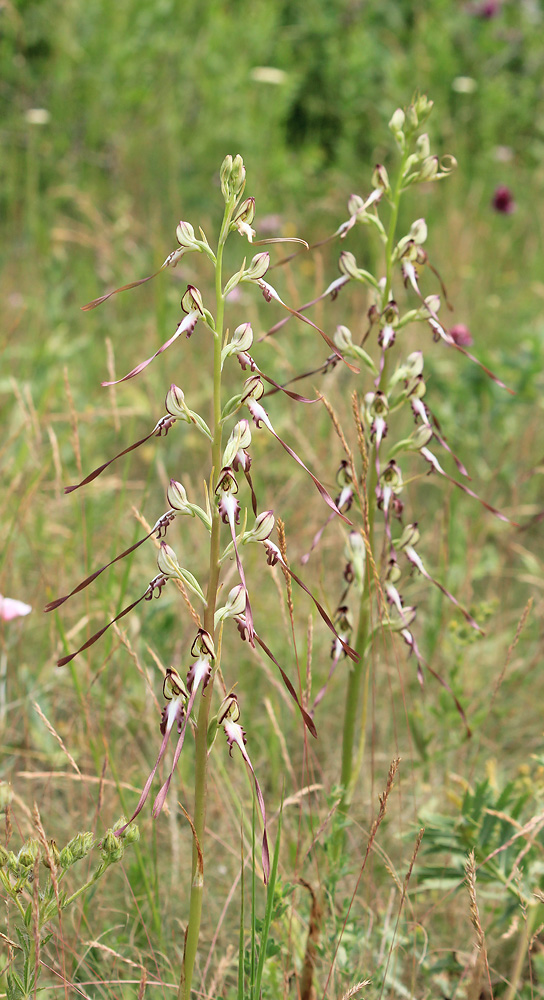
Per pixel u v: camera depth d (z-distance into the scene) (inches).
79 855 74.7
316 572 156.9
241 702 138.9
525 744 141.0
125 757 122.5
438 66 336.2
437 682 143.4
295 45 360.2
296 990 93.6
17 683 126.2
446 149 319.9
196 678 67.4
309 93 350.0
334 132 346.3
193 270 254.5
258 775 127.3
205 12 349.1
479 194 302.4
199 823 71.9
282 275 259.3
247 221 67.3
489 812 98.7
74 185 291.0
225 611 69.2
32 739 125.3
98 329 237.9
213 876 113.0
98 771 107.9
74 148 306.2
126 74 311.0
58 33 313.3
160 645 140.3
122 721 126.6
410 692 144.6
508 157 323.9
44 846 73.0
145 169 297.0
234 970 100.4
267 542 70.6
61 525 163.3
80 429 178.7
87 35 315.0
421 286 249.9
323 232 293.0
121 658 121.8
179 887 109.4
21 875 73.3
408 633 95.2
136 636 133.6
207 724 70.6
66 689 136.6
